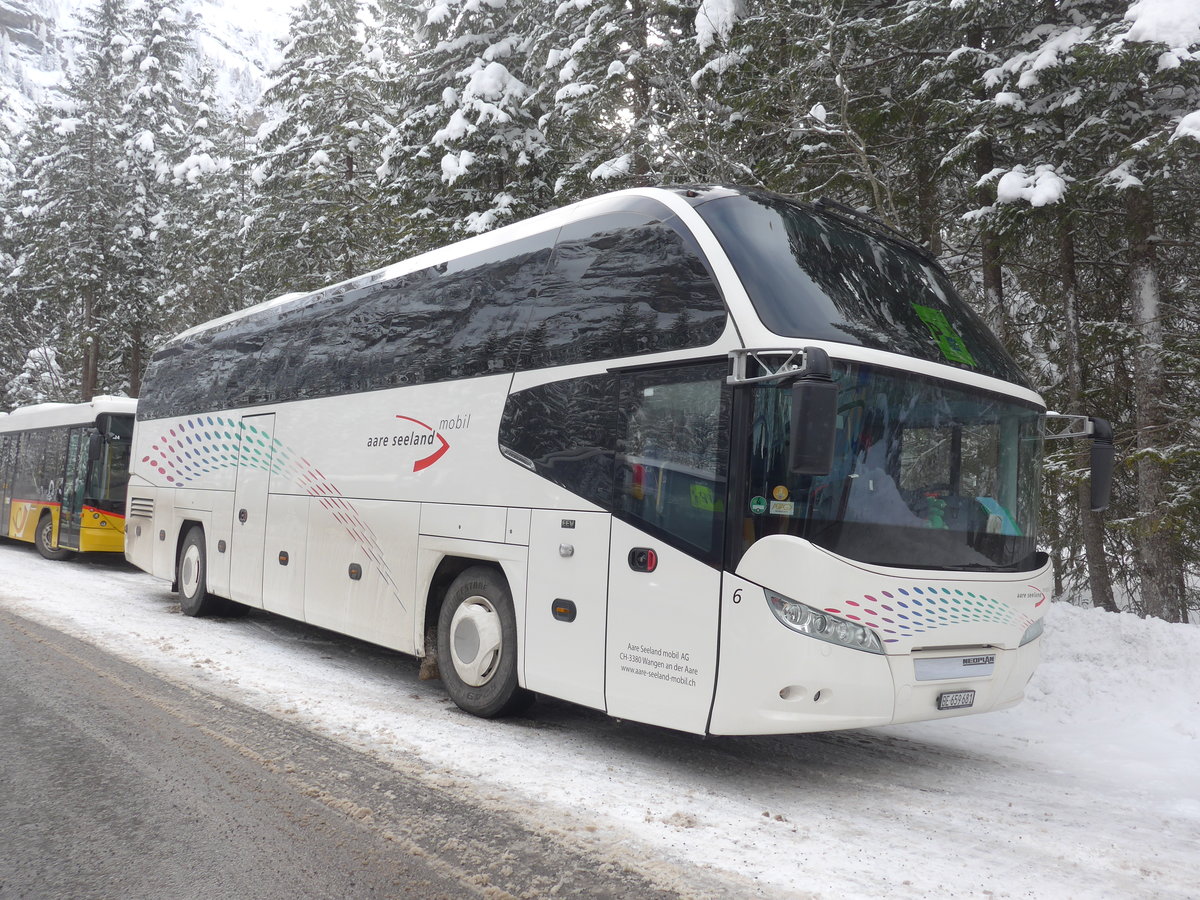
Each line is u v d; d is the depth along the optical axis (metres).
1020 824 4.80
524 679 6.05
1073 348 12.68
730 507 4.89
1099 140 11.06
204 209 33.47
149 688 6.93
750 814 4.73
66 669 7.41
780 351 4.74
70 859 3.82
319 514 8.57
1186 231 12.18
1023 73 10.72
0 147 47.19
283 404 9.44
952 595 5.15
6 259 43.12
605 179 13.72
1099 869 4.18
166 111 37.97
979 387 5.56
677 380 5.29
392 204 18.86
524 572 6.09
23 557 17.72
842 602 4.74
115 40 37.25
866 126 12.38
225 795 4.66
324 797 4.68
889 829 4.61
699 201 5.62
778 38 11.98
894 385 5.14
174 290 32.88
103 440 16.34
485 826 4.35
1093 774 5.87
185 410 11.72
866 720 4.83
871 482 4.95
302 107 25.47
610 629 5.44
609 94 14.48
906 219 13.50
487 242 7.18
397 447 7.59
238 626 10.50
